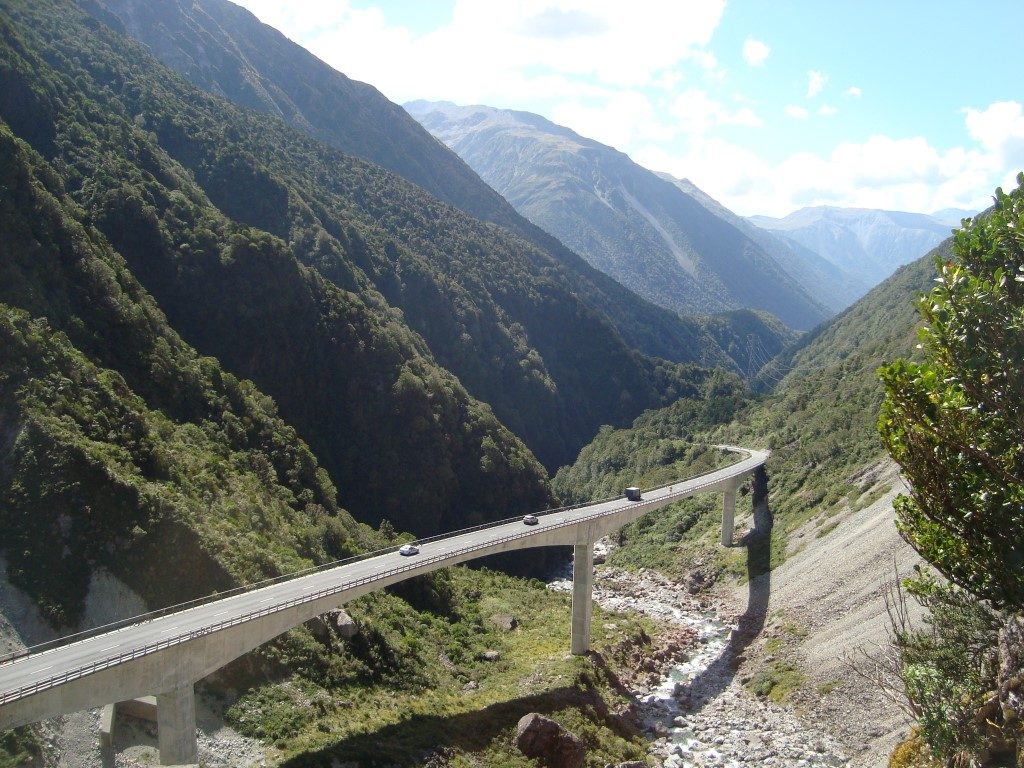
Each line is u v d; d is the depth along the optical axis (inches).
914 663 1008.2
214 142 6146.7
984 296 786.2
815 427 5029.5
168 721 1820.9
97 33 6815.9
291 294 4606.3
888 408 933.2
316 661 2396.7
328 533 3331.7
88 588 2222.0
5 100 4158.5
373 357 4842.5
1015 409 783.7
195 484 2859.3
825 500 4065.0
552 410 7308.1
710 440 6338.6
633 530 5064.0
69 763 1769.2
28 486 2325.3
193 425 3267.7
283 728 2048.5
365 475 4475.9
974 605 1011.3
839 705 2453.2
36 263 3090.6
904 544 3024.1
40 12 6397.6
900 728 2176.4
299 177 7199.8
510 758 2166.6
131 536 2380.7
